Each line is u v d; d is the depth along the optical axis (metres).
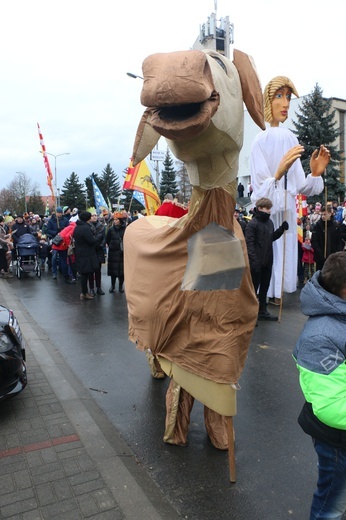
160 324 2.87
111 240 9.20
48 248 13.35
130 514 2.37
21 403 3.76
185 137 1.97
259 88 2.47
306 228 10.45
